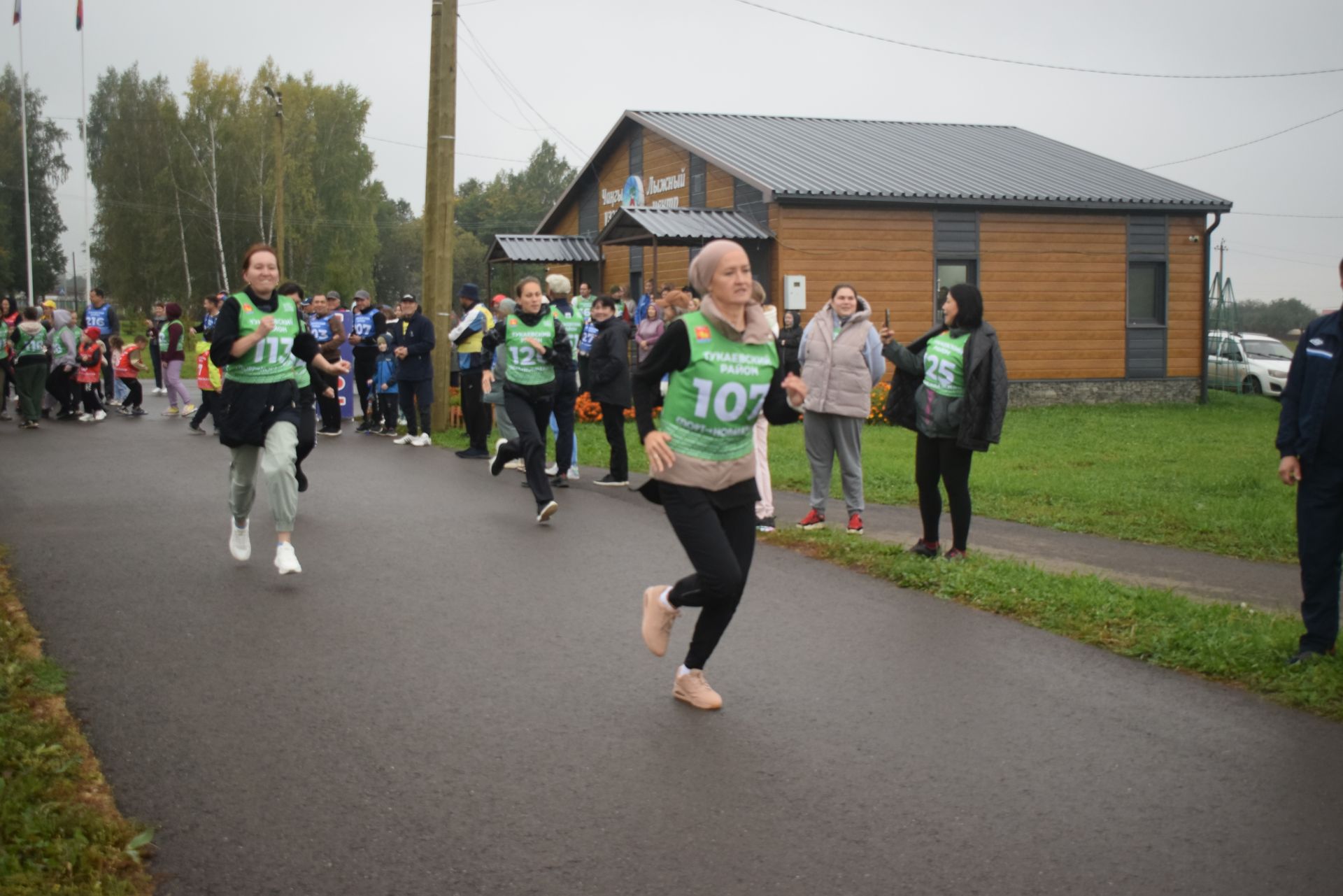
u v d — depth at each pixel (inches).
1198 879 144.5
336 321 404.8
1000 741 189.6
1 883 131.5
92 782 166.2
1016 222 967.0
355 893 138.7
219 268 2541.8
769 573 308.8
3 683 197.6
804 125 1155.9
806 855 149.4
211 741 184.7
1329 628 225.1
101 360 752.3
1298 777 176.1
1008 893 140.2
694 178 1039.6
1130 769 178.4
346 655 229.9
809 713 201.5
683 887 140.9
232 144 2486.5
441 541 341.7
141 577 290.5
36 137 2896.2
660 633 204.8
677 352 193.8
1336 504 223.1
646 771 175.3
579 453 577.9
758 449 369.7
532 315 384.5
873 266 922.7
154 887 139.1
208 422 730.2
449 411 692.1
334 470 492.1
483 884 141.0
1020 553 354.3
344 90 2647.6
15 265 2837.1
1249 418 912.9
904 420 327.9
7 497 410.9
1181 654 231.3
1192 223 1028.5
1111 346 1009.5
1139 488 492.4
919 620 262.1
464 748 183.8
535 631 249.1
